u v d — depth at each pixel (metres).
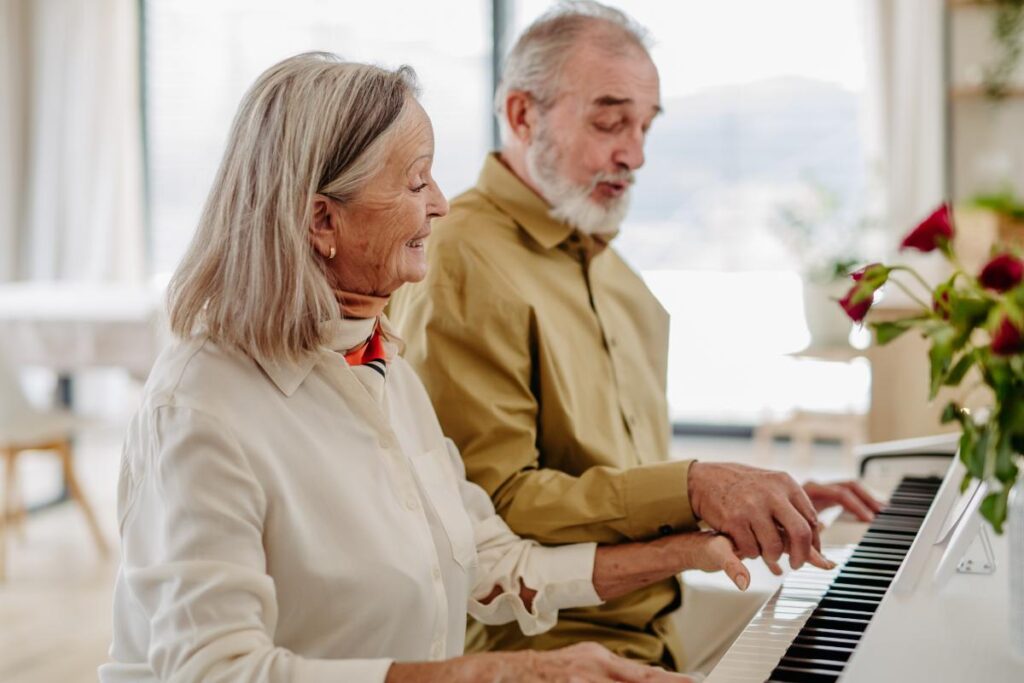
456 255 1.74
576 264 1.88
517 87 1.86
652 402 1.96
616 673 1.08
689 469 1.55
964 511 1.44
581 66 1.80
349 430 1.27
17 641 3.45
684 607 2.00
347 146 1.26
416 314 1.72
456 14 6.17
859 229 5.59
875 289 1.16
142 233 6.47
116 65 6.34
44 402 5.93
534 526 1.60
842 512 1.83
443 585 1.35
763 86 5.86
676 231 6.08
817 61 5.77
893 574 1.47
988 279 1.07
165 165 6.57
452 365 1.68
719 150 5.96
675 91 5.96
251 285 1.21
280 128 1.23
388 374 1.45
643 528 1.56
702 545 1.49
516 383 1.70
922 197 5.38
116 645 1.26
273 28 6.40
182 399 1.17
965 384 2.93
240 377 1.21
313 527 1.22
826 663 1.14
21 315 4.37
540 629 1.55
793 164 5.86
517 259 1.79
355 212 1.29
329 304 1.24
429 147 1.33
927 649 1.08
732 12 5.84
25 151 6.38
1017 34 5.23
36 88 6.35
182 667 1.08
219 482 1.14
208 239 1.24
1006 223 4.13
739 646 1.20
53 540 4.53
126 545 1.20
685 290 6.12
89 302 4.58
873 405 3.02
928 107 5.36
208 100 6.50
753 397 6.09
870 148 5.49
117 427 6.48
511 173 1.87
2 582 4.00
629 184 1.84
